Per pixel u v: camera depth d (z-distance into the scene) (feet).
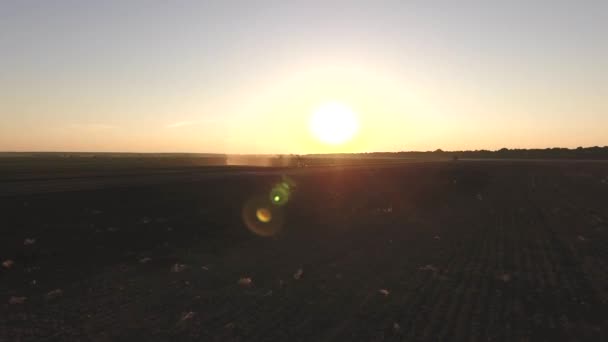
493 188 129.80
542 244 48.70
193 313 25.94
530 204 88.63
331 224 63.10
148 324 24.11
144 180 121.39
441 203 90.84
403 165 303.48
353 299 29.09
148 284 32.09
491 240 51.11
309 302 28.40
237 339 22.20
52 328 23.31
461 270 37.19
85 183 107.24
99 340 21.84
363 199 95.50
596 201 93.30
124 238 47.34
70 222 53.57
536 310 27.12
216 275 35.01
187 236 50.47
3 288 29.99
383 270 37.14
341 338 22.40
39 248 40.93
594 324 24.88
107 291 30.17
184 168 215.92
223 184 113.60
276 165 292.40
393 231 57.57
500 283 33.24
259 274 35.53
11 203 64.49
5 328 23.15
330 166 286.25
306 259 41.22
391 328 23.86
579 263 39.93
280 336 22.63
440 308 27.32
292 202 85.97
